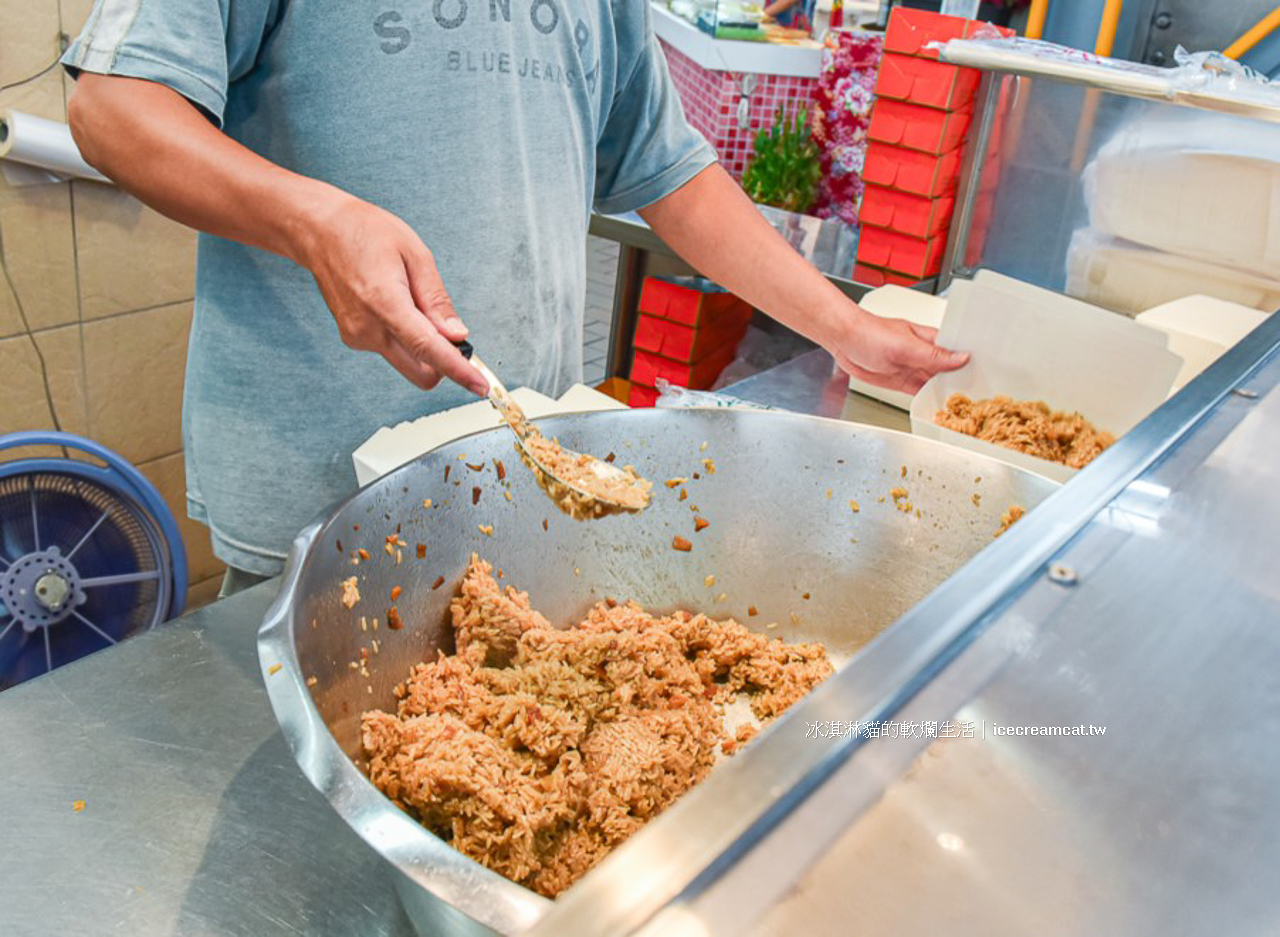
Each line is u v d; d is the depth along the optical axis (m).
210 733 0.80
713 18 2.53
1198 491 0.56
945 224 2.04
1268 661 0.45
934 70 1.86
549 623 0.93
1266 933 0.33
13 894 0.65
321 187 0.82
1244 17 2.04
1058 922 0.33
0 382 1.89
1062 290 1.88
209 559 2.33
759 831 0.33
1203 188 1.64
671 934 0.30
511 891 0.47
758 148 2.57
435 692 0.83
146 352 2.07
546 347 1.23
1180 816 0.37
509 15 1.04
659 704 0.87
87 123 0.86
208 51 0.89
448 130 1.03
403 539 0.85
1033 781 0.37
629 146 1.28
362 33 0.98
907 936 0.31
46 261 1.87
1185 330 1.41
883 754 0.37
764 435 1.02
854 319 1.21
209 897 0.66
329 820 0.72
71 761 0.75
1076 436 1.17
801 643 1.05
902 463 1.00
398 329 0.75
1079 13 2.13
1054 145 1.78
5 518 1.51
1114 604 0.47
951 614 0.45
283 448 1.12
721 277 1.29
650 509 1.02
